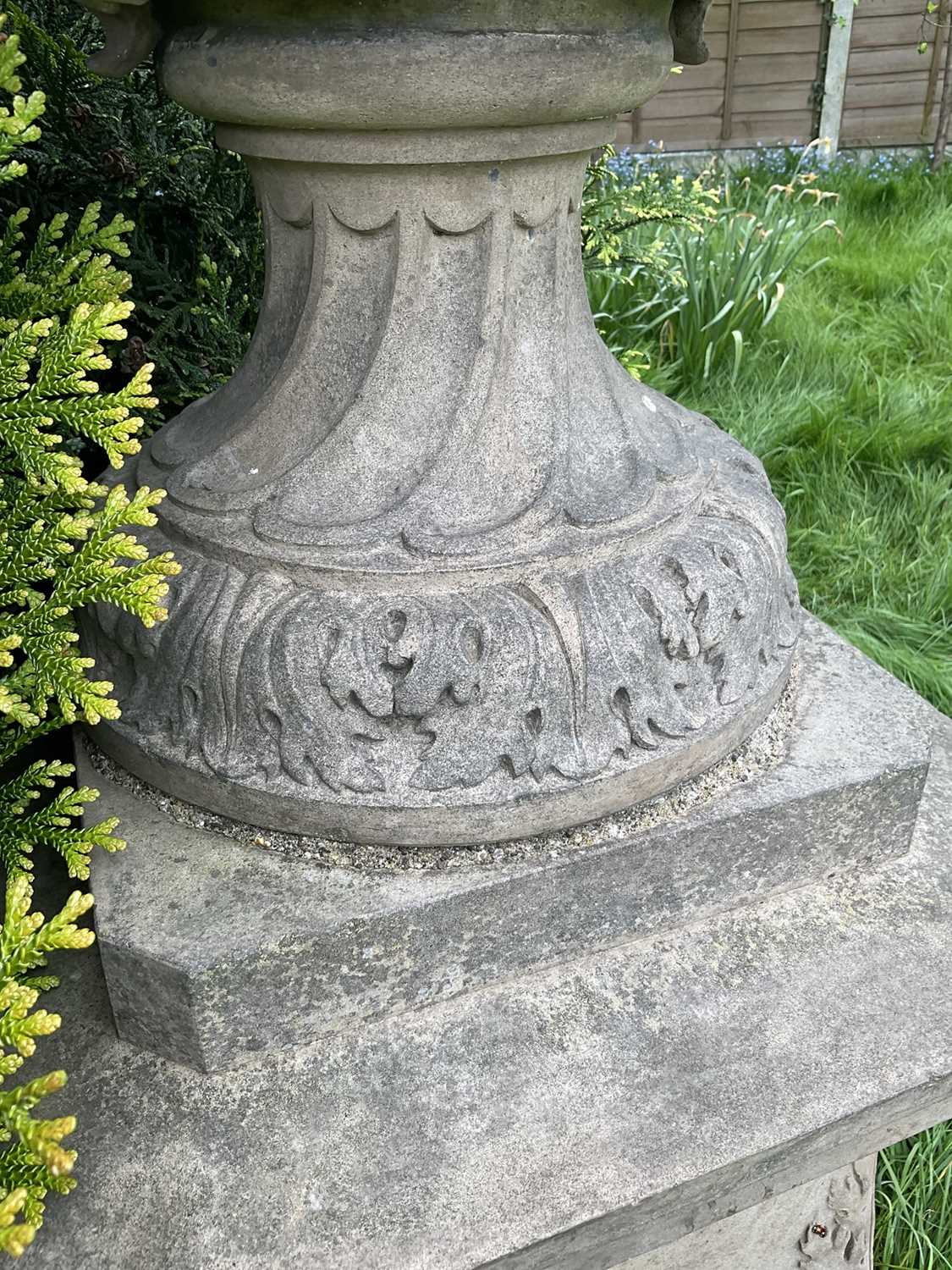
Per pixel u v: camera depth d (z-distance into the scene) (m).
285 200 1.38
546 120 1.29
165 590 1.25
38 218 2.27
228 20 1.27
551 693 1.33
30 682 1.33
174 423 1.67
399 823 1.33
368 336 1.39
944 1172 1.76
